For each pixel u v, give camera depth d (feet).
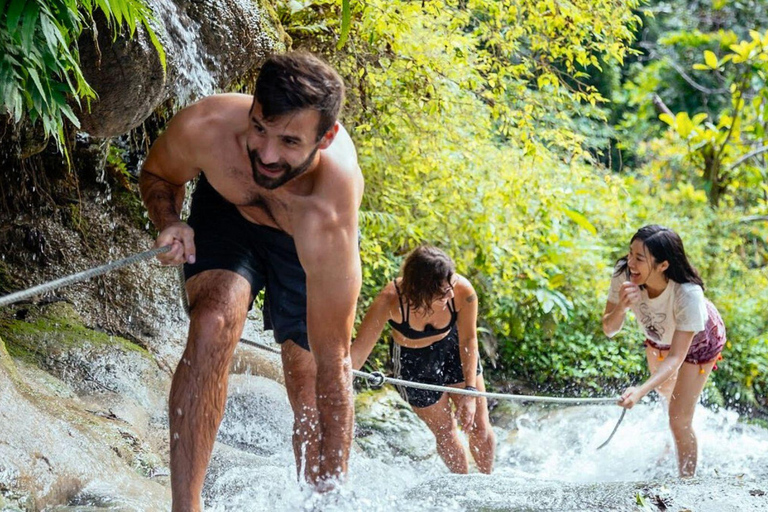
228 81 18.72
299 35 23.35
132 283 21.58
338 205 11.23
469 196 27.76
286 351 13.29
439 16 24.98
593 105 27.22
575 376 29.68
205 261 11.78
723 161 42.47
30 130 16.66
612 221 33.73
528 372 29.89
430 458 21.42
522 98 27.04
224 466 15.16
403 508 12.63
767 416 32.27
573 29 26.25
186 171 11.95
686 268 18.52
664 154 43.88
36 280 20.06
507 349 30.01
